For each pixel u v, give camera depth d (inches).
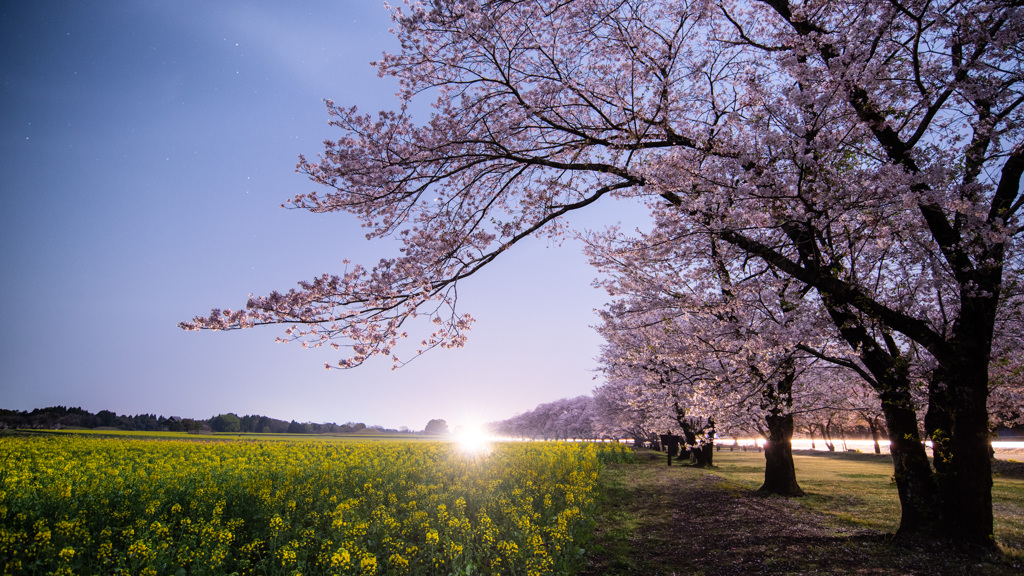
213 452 743.1
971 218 277.6
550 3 340.2
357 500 347.3
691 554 332.5
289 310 307.9
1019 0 258.8
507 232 337.7
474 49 345.1
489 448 876.0
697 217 307.9
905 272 368.8
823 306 371.6
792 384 569.3
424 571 251.9
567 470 579.5
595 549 333.1
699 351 458.6
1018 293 308.0
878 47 280.8
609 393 1358.3
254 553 269.9
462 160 351.9
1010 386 408.5
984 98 273.6
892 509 482.3
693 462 1254.9
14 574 211.2
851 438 3189.0
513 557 263.6
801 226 292.8
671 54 333.7
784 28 354.0
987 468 309.3
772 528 397.1
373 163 340.8
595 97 350.3
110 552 232.4
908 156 288.8
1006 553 295.1
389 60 355.3
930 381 335.9
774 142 259.0
